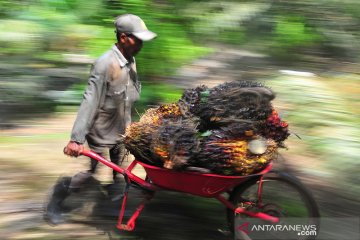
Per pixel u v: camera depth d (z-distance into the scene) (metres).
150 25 6.81
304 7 8.91
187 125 3.42
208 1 8.77
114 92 3.80
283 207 3.68
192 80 6.77
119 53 3.76
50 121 5.98
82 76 6.39
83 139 3.72
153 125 3.50
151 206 4.25
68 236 3.91
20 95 6.18
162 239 3.89
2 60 6.36
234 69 7.46
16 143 5.44
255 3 9.11
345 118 5.82
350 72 7.79
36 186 4.62
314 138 5.38
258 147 3.36
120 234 3.95
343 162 4.95
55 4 7.27
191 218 4.11
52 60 6.48
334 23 8.74
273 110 3.56
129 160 4.92
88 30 6.79
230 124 3.42
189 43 7.41
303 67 7.96
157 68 6.42
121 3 7.12
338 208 4.27
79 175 4.09
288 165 4.93
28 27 6.62
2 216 4.15
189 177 3.41
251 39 8.50
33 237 3.89
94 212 4.21
